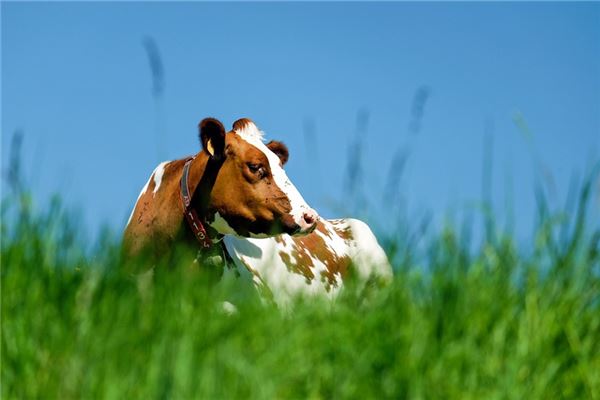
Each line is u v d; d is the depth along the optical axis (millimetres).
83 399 8250
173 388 8195
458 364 8898
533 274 9797
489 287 9609
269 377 8523
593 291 9961
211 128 13172
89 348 8664
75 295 9273
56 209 10102
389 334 9078
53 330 8906
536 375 9156
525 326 9375
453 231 9898
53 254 9844
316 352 8992
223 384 8414
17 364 8719
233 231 13469
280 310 10398
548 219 9938
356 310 9961
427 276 9734
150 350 8680
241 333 9078
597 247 9898
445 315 9250
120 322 8953
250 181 13281
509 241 9953
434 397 8727
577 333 9578
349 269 10961
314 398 8602
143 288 9781
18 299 9328
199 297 9516
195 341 8680
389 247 10109
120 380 8320
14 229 10094
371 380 8812
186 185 13469
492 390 8898
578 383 9406
